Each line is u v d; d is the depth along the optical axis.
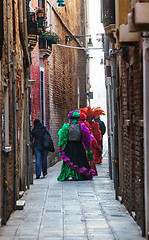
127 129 12.18
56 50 28.77
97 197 14.59
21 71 15.77
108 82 19.38
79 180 18.75
